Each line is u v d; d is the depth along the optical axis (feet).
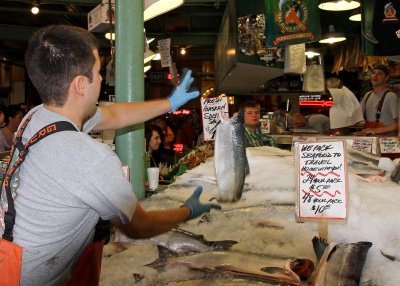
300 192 5.98
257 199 7.29
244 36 18.56
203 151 11.57
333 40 21.18
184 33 34.14
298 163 6.05
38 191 4.05
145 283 5.24
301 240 6.05
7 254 3.99
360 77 27.37
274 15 16.92
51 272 4.23
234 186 6.98
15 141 4.44
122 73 8.74
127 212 4.20
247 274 5.18
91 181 4.00
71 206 4.06
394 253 5.44
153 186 9.94
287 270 5.11
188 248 5.97
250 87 28.96
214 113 8.52
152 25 32.35
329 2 15.61
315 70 23.68
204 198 7.51
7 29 31.32
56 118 4.24
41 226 4.05
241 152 6.97
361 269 5.01
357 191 6.94
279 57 19.08
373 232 5.86
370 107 17.01
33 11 22.98
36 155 4.11
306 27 16.48
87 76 4.31
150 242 6.23
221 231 6.45
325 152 5.88
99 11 12.47
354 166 8.86
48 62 4.17
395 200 6.74
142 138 8.82
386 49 14.73
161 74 46.29
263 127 18.79
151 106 6.74
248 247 5.92
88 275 4.48
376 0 14.71
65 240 4.18
